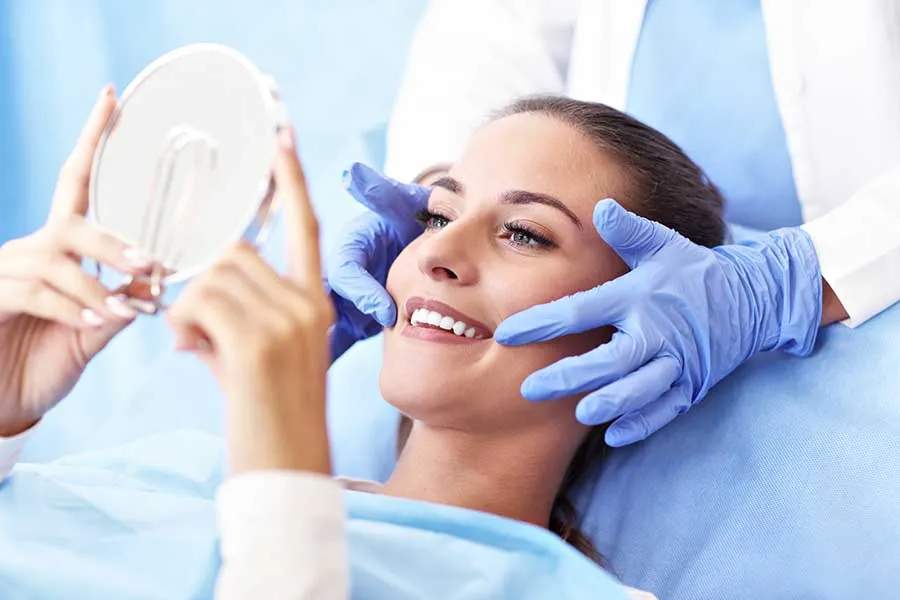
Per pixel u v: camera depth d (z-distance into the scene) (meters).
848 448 1.62
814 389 1.70
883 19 1.96
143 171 1.09
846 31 1.97
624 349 1.49
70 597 1.15
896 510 1.56
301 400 0.94
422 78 2.23
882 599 1.50
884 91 1.97
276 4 2.92
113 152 1.13
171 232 1.06
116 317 1.10
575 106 1.66
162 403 2.35
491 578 1.19
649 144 1.67
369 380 2.01
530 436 1.56
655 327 1.53
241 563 0.91
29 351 1.25
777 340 1.73
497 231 1.56
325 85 2.94
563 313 1.47
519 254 1.54
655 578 1.63
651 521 1.68
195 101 1.06
